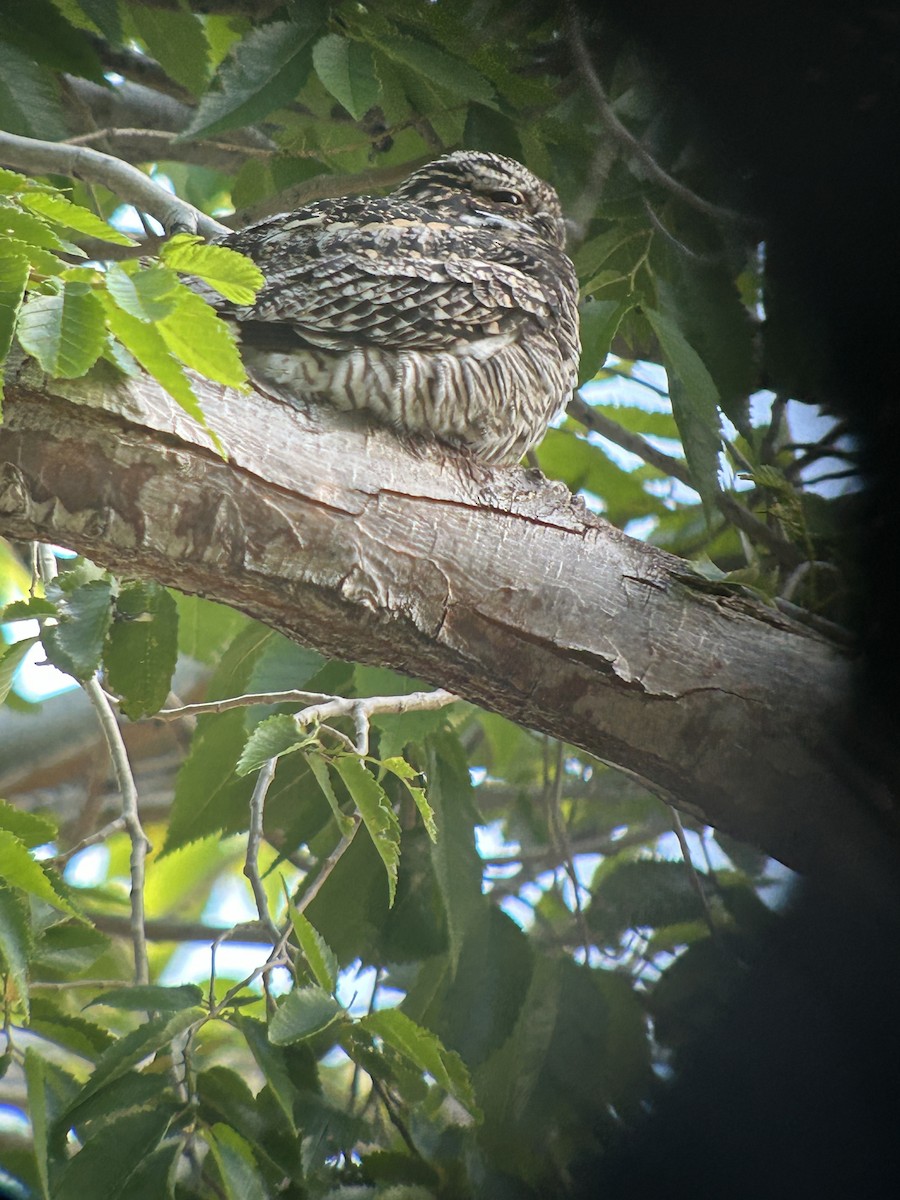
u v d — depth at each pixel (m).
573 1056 7.70
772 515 8.77
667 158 7.87
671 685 6.16
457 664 6.05
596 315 7.72
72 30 7.83
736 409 8.05
